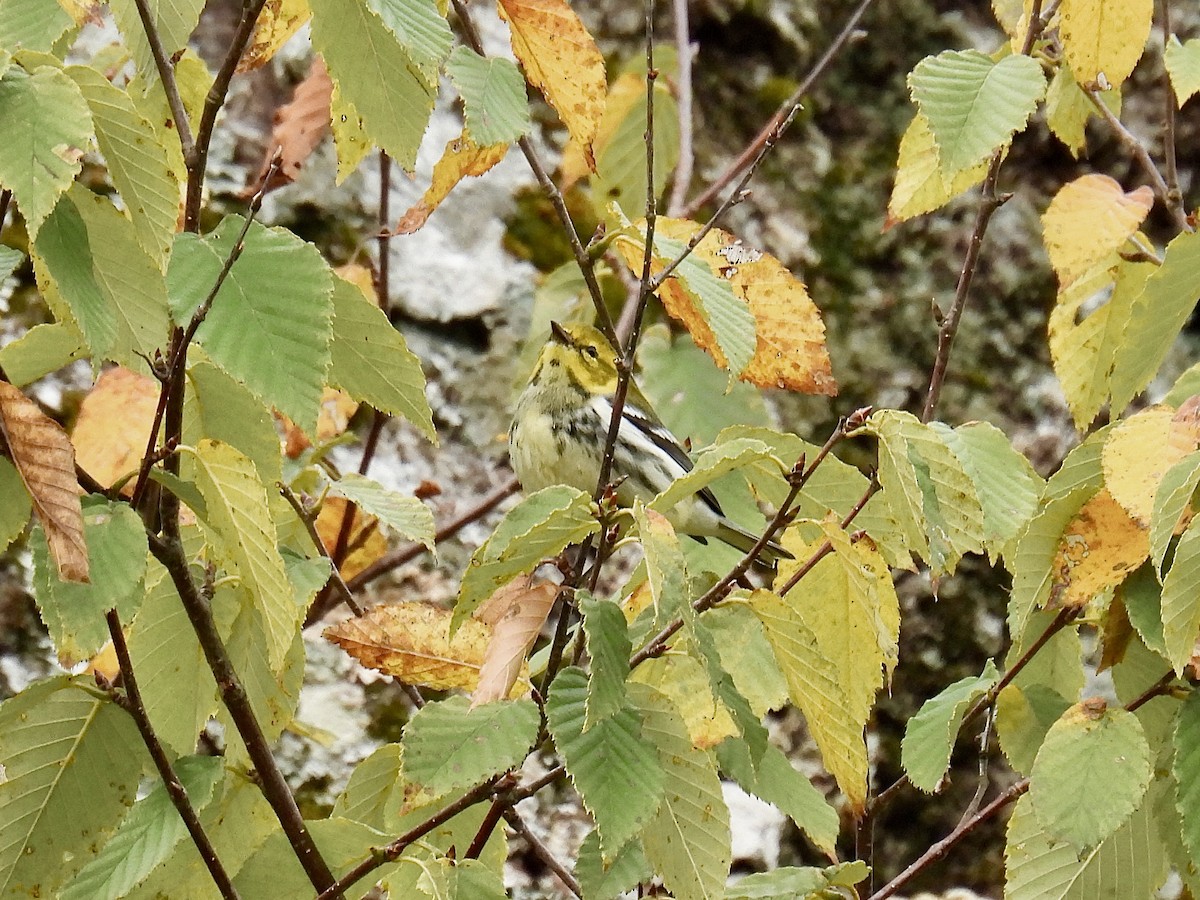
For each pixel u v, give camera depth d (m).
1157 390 1.98
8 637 1.42
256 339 1.03
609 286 1.71
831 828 1.15
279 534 1.23
